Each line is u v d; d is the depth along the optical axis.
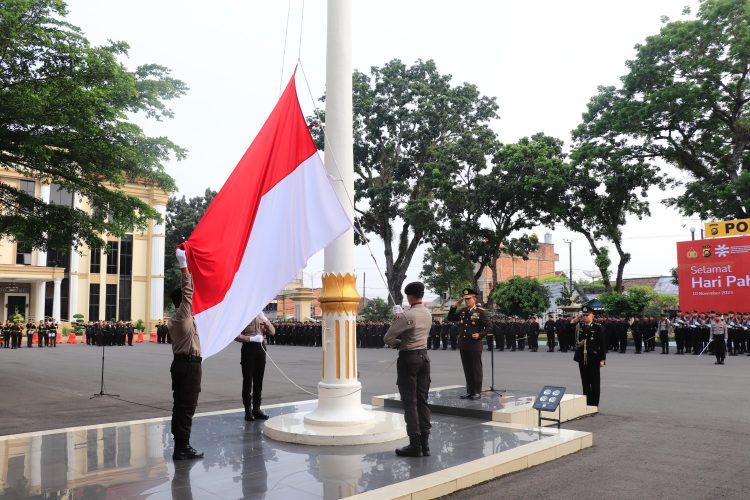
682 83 29.86
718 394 12.04
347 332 7.38
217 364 22.30
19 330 36.38
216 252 6.54
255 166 7.04
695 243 29.34
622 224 34.91
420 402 6.26
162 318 54.50
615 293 32.12
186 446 6.14
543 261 73.00
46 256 48.94
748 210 29.14
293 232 6.83
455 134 40.84
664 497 5.19
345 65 7.65
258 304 6.53
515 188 33.34
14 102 12.85
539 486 5.50
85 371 18.95
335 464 5.84
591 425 8.70
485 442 6.79
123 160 16.06
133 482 5.30
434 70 40.59
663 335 26.03
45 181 16.83
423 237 37.47
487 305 36.16
